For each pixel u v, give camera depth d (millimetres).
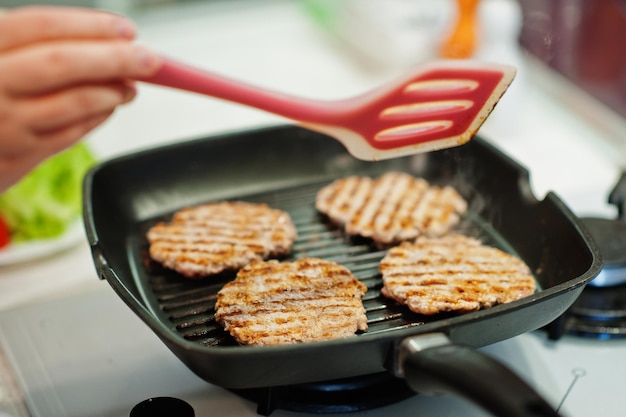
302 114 630
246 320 656
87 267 823
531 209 737
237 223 776
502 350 703
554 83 1091
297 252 762
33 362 700
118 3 1232
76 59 541
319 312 663
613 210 832
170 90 1112
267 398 647
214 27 1275
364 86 1105
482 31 979
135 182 799
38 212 827
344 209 789
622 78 970
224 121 1034
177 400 662
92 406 664
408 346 570
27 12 550
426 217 778
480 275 699
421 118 650
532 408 521
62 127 570
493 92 637
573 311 713
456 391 542
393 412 654
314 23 1299
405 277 699
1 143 553
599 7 984
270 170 840
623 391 669
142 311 599
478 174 800
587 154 966
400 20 1104
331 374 598
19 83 538
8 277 811
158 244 749
